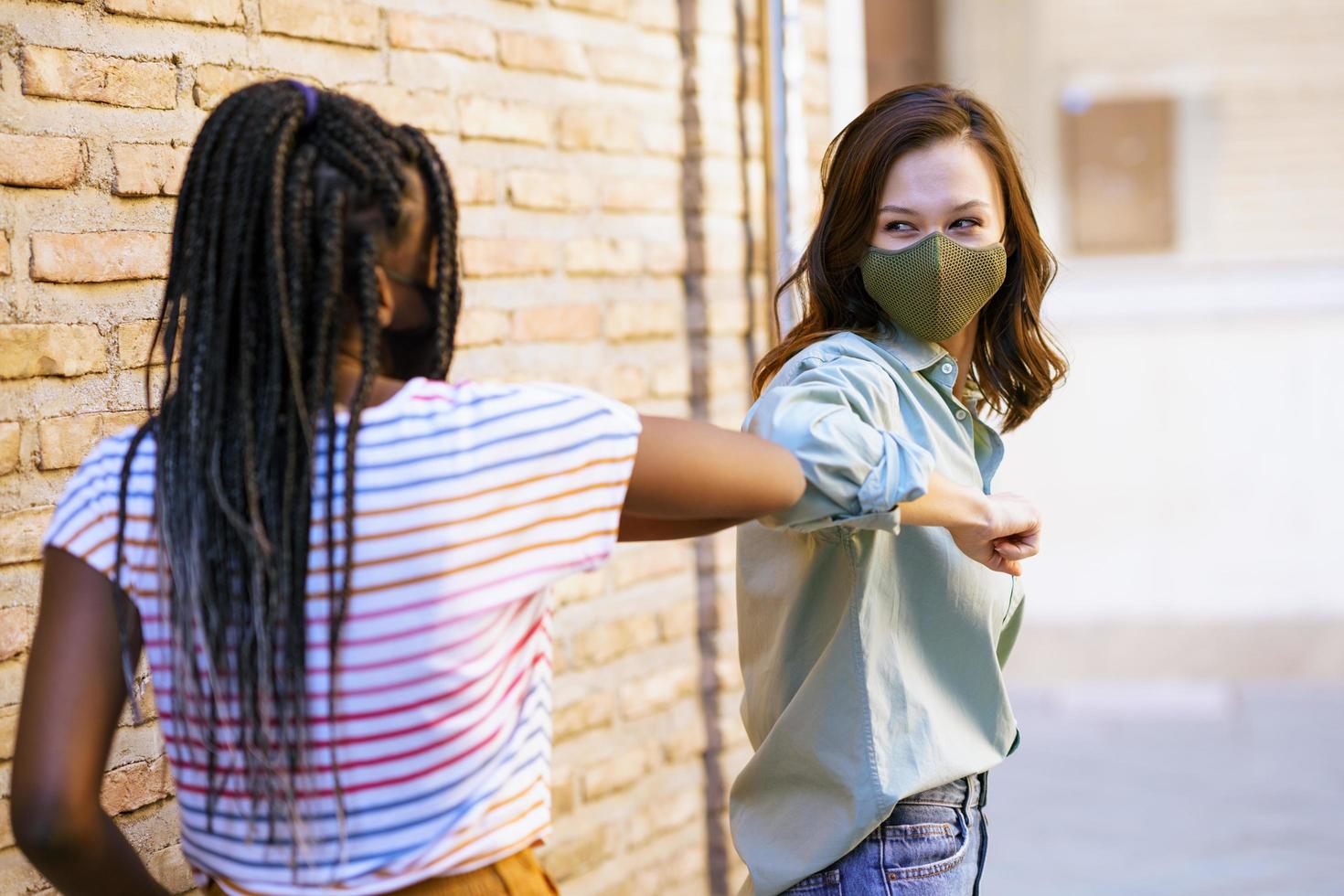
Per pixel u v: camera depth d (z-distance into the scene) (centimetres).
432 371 130
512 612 122
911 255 174
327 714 115
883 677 169
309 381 119
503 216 274
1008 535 161
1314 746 536
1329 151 764
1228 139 772
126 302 199
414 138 127
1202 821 456
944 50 784
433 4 256
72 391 191
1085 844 437
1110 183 784
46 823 114
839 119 375
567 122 289
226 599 115
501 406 121
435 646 116
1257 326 684
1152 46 775
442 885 119
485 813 120
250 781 116
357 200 121
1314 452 677
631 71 305
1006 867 418
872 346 177
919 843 171
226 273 117
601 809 296
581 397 126
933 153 177
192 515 115
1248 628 648
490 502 118
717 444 131
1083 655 648
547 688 132
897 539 171
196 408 116
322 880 116
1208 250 777
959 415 188
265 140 118
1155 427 684
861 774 167
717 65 328
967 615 175
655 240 314
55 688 116
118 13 197
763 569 178
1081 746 543
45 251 187
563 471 121
